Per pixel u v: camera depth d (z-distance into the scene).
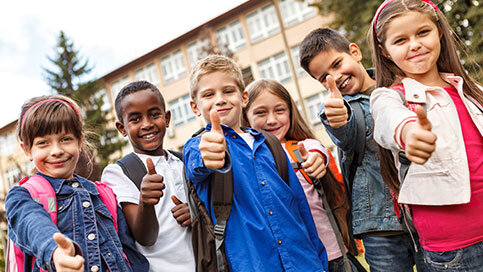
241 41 25.44
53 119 1.79
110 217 1.88
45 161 1.78
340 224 2.27
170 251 2.04
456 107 1.61
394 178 1.83
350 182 2.13
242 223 1.73
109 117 22.50
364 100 2.18
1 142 30.91
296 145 2.64
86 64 23.52
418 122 1.13
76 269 1.20
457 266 1.52
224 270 1.67
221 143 1.47
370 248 2.11
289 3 24.14
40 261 1.34
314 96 23.23
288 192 1.89
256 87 2.84
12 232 1.57
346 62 2.40
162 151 2.44
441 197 1.51
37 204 1.61
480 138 1.57
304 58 2.53
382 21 1.72
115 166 2.19
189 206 1.91
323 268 1.89
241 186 1.79
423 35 1.65
